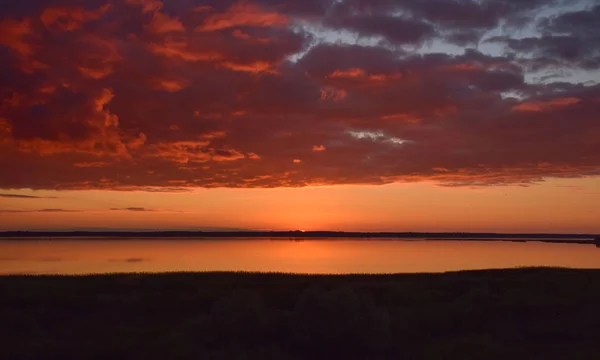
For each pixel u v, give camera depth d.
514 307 20.88
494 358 14.18
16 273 45.97
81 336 16.42
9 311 19.44
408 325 17.61
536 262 64.12
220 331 16.14
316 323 15.17
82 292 25.78
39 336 16.05
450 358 14.27
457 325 18.55
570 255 84.69
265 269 53.25
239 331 16.09
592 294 24.17
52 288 26.81
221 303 17.28
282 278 32.47
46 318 19.84
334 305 15.53
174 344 14.67
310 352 15.01
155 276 33.31
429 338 16.78
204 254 88.69
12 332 16.73
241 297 17.53
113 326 18.42
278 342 15.70
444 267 56.72
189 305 22.09
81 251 95.62
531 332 17.44
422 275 34.78
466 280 30.36
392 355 14.81
